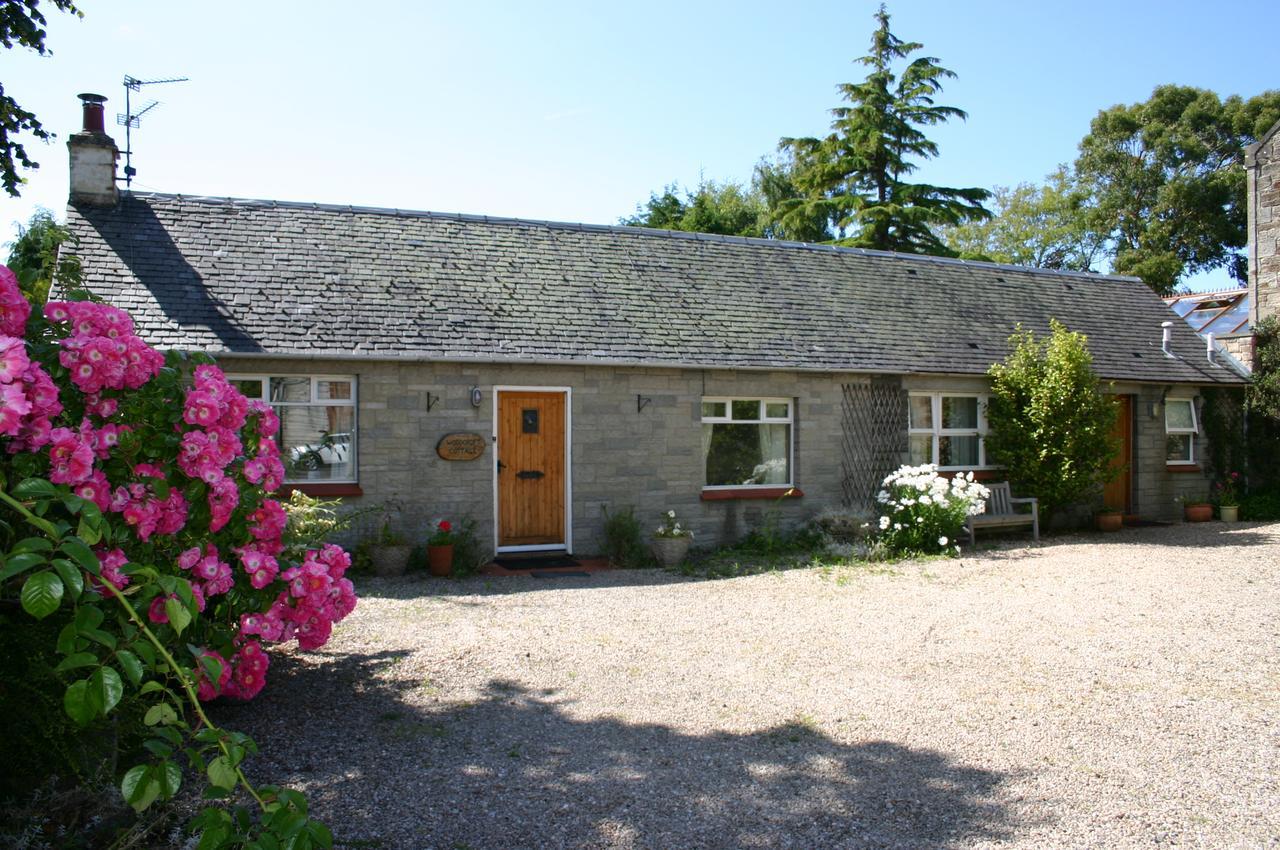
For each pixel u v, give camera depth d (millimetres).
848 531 13188
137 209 12375
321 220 13383
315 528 8891
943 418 15367
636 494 12789
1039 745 5266
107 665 2820
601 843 4055
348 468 11500
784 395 13742
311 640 5336
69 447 3541
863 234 30609
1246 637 7758
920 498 13000
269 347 10742
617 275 14336
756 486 13688
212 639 4570
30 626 3506
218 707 5863
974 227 45625
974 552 12930
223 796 2955
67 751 3658
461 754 5109
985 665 6961
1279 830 4180
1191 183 38375
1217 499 17531
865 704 6031
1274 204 18812
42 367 3908
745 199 46000
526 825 4223
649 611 8961
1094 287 19422
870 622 8430
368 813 4324
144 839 3939
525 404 12359
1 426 2736
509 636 7891
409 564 11477
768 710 5914
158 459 4156
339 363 11250
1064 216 43156
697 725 5629
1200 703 6023
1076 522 15961
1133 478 16922
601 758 5066
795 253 16750
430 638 7809
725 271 15430
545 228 14977
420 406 11633
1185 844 4047
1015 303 17594
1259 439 18234
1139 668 6852
